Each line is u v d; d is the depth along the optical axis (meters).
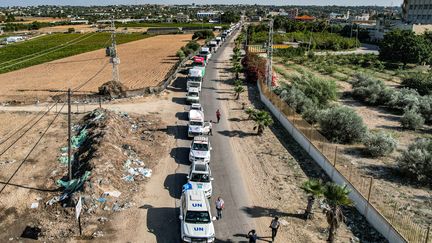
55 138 34.56
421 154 27.14
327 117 35.28
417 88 60.72
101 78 64.69
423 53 89.56
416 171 26.75
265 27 145.62
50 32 165.00
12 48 110.44
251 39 121.00
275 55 98.12
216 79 63.81
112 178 24.83
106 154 27.42
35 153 31.02
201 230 19.39
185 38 137.75
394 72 80.69
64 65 80.81
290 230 20.97
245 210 22.97
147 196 24.12
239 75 67.31
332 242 19.33
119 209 22.30
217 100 50.12
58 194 24.05
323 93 50.28
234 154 31.62
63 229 20.27
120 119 37.78
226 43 121.88
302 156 31.42
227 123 40.28
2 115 41.91
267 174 27.97
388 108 48.66
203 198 21.23
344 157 30.84
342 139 34.34
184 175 27.33
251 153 31.92
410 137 37.19
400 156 29.17
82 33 157.75
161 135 35.50
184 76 63.97
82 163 27.19
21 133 36.12
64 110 43.81
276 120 41.50
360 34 146.38
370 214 21.70
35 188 24.98
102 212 21.89
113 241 19.56
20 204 23.00
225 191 25.28
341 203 18.88
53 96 50.06
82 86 57.88
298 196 24.73
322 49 121.94
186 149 32.28
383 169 28.81
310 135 31.78
